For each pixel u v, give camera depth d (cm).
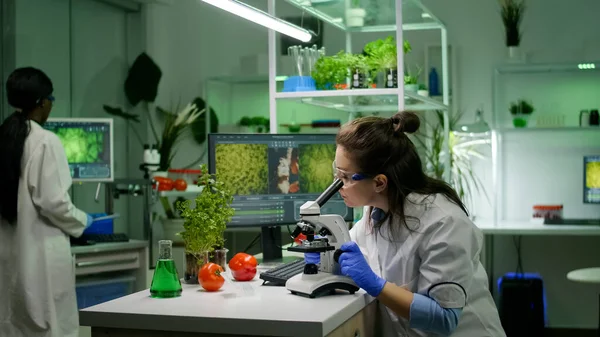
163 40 635
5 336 314
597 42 555
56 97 550
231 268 220
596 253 557
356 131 191
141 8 620
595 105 559
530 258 565
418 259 190
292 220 277
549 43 563
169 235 527
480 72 575
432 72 557
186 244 215
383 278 198
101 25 596
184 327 168
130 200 591
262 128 611
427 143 557
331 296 192
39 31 532
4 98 506
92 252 369
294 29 308
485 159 571
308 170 282
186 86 641
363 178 191
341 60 325
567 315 562
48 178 314
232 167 267
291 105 613
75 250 359
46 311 313
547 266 564
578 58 558
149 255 414
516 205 572
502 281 527
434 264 182
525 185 570
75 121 407
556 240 562
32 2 525
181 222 521
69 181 327
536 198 568
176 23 641
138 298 192
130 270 394
